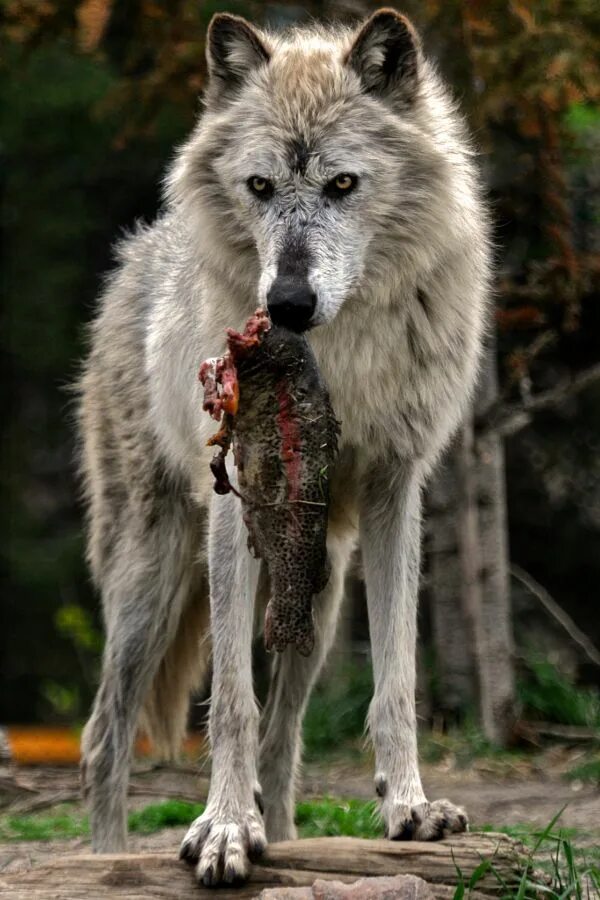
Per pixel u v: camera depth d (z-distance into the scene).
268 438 7.30
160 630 10.16
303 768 13.85
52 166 26.48
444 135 8.64
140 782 12.84
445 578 14.85
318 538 7.39
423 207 8.23
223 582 8.09
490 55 12.98
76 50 15.38
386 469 8.59
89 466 11.08
